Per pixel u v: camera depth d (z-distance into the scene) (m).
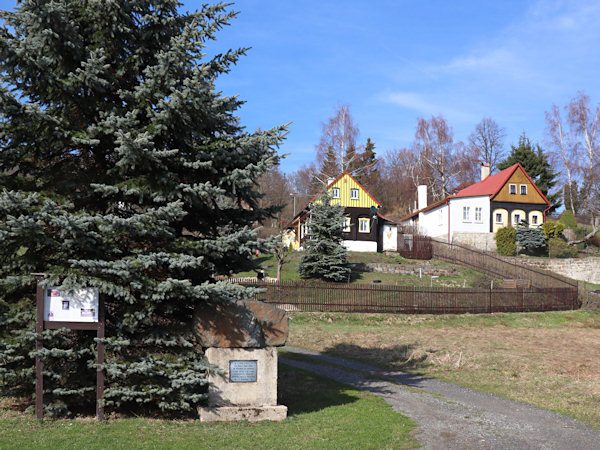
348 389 13.16
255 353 9.82
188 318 10.15
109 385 9.13
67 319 8.62
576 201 69.06
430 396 12.74
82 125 9.76
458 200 54.19
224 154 9.62
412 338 23.00
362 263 41.38
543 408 11.68
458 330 26.16
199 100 8.77
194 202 9.72
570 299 34.47
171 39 8.95
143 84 9.01
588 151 61.75
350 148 67.31
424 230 58.78
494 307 31.92
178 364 9.09
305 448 8.02
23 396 9.49
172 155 9.36
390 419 10.17
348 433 9.02
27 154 9.34
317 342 21.73
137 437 8.02
